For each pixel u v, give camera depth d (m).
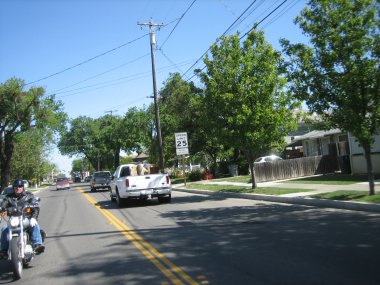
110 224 13.51
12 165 57.53
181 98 41.00
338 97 13.55
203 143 39.00
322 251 7.70
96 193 34.62
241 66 19.44
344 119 13.53
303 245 8.29
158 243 9.58
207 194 22.94
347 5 13.27
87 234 11.83
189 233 10.58
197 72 20.95
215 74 19.53
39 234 8.30
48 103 42.88
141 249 9.05
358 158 22.77
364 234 8.93
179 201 19.77
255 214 13.23
